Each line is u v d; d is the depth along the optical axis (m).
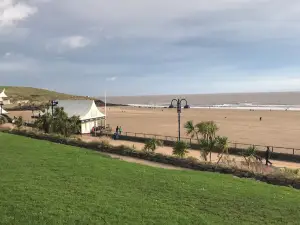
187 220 9.64
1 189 11.32
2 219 8.93
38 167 14.91
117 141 40.06
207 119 80.56
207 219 9.83
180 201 11.21
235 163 21.66
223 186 13.10
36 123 38.31
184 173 15.22
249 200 11.57
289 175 16.33
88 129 50.44
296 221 10.00
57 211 9.62
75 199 10.72
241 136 49.94
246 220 9.95
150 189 12.37
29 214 9.31
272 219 10.09
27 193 10.97
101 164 16.14
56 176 13.45
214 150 24.91
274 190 12.97
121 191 11.94
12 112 97.88
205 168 18.69
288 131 55.53
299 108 126.12
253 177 16.53
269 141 44.62
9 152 18.47
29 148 20.02
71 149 20.70
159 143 28.48
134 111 116.31
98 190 11.84
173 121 75.56
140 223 9.25
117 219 9.39
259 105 159.38
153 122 73.06
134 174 14.40
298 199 11.92
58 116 37.50
